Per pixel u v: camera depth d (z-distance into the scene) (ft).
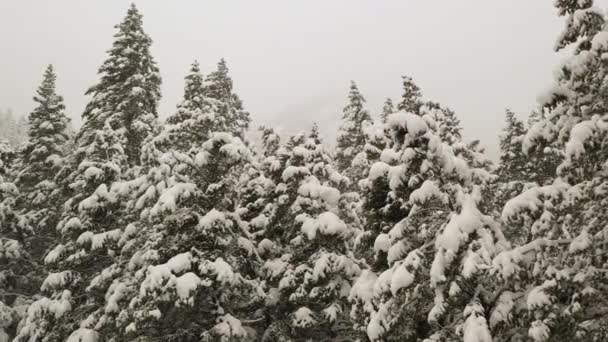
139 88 75.00
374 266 49.55
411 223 42.14
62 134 91.25
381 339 40.06
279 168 65.00
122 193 61.67
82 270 64.59
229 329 48.55
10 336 75.61
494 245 37.47
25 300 79.82
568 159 31.42
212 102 65.41
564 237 33.91
